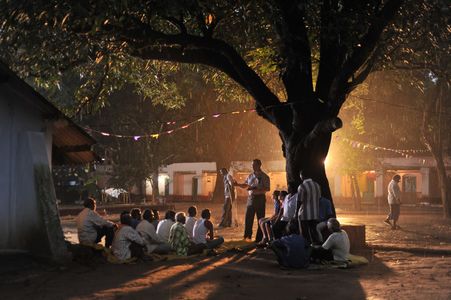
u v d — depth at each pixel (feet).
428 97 104.88
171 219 42.06
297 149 42.88
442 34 46.65
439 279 30.71
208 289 27.96
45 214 34.14
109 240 39.60
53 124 38.37
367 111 111.24
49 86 47.88
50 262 33.63
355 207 105.29
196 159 156.76
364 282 29.91
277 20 38.47
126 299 25.53
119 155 121.70
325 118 40.14
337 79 40.70
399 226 63.98
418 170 127.03
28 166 35.22
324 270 33.81
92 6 31.96
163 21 49.65
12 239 35.88
